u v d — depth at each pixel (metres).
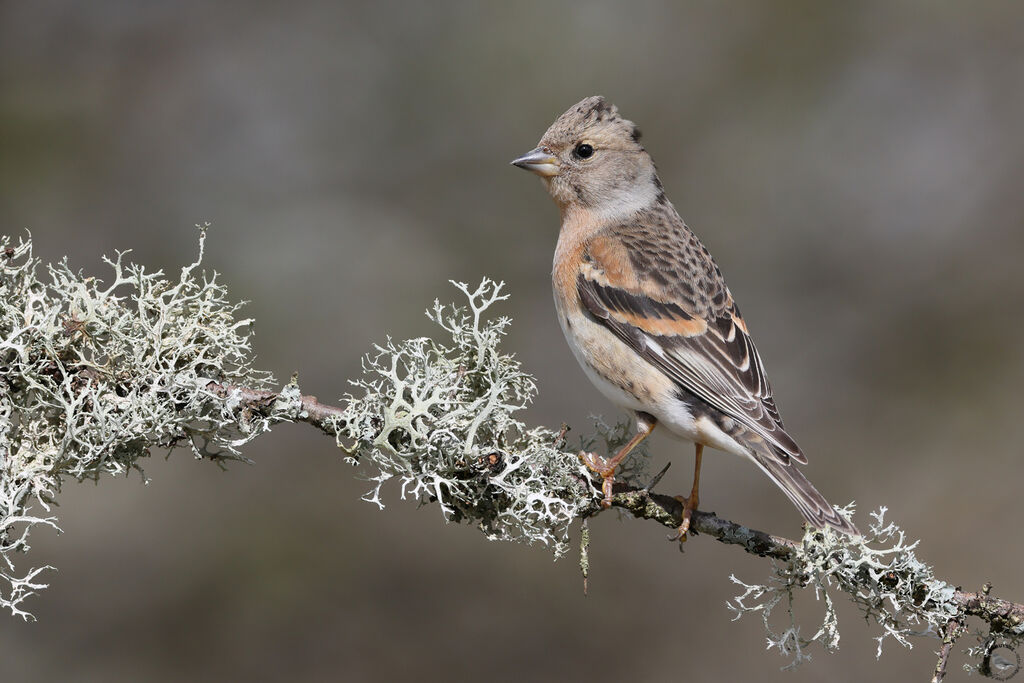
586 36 15.00
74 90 13.64
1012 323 14.56
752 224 15.03
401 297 13.73
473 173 14.55
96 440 6.02
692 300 7.91
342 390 13.02
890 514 13.29
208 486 12.60
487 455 6.25
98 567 11.94
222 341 6.53
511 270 14.16
